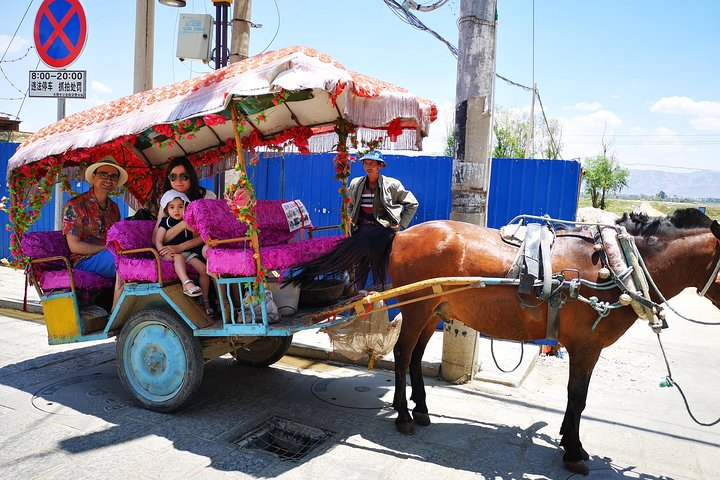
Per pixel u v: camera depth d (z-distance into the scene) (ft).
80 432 12.66
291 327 12.69
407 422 13.37
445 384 16.94
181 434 12.78
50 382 15.88
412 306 13.39
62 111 22.57
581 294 11.76
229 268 12.50
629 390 17.40
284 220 15.97
